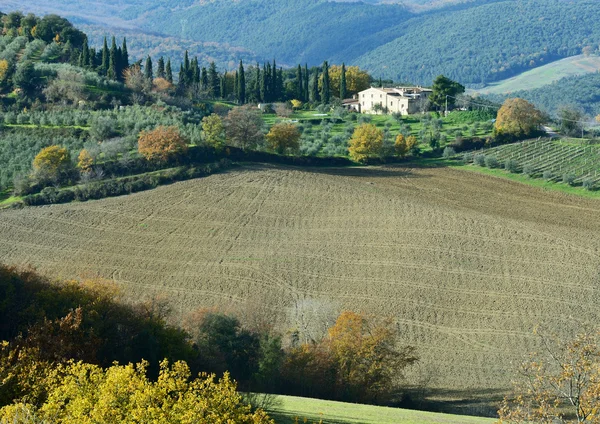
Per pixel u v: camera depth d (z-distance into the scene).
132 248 164.75
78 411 54.84
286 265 157.12
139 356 87.88
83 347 78.38
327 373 101.44
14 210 183.38
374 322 120.12
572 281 147.38
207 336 103.19
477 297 142.25
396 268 154.62
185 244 167.25
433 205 192.88
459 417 84.38
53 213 182.00
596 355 64.81
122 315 93.56
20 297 96.06
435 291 144.88
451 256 159.38
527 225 178.25
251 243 168.12
